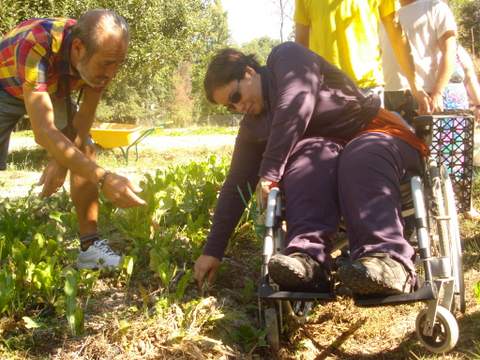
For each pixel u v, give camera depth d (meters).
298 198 1.37
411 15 2.43
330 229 1.35
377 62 2.16
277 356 1.49
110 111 18.86
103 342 1.41
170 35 7.79
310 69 1.48
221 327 1.53
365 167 1.35
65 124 1.73
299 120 1.41
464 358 1.42
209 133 11.94
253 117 1.57
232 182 1.63
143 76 7.96
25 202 2.39
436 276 1.30
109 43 1.48
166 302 1.53
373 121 1.53
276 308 1.47
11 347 1.39
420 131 1.54
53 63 1.52
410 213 1.46
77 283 1.53
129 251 1.95
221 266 1.83
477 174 3.01
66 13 6.41
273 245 1.41
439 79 2.36
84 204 1.75
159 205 2.09
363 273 1.18
